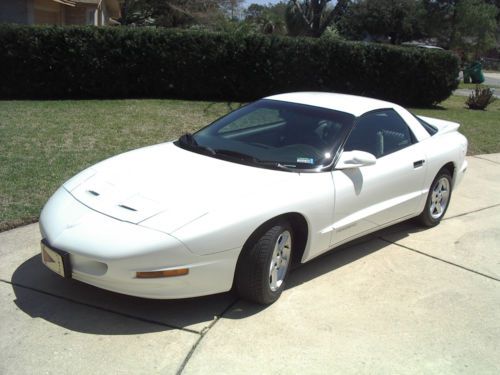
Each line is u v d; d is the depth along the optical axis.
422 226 5.62
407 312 3.81
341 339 3.40
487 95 16.78
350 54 15.22
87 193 3.73
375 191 4.50
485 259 4.88
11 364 2.96
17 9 18.30
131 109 11.88
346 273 4.38
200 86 14.55
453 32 53.09
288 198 3.71
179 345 3.22
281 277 3.85
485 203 6.67
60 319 3.42
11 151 7.42
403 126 5.13
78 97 13.77
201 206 3.45
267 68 14.75
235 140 4.48
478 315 3.84
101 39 13.35
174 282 3.26
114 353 3.11
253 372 3.02
